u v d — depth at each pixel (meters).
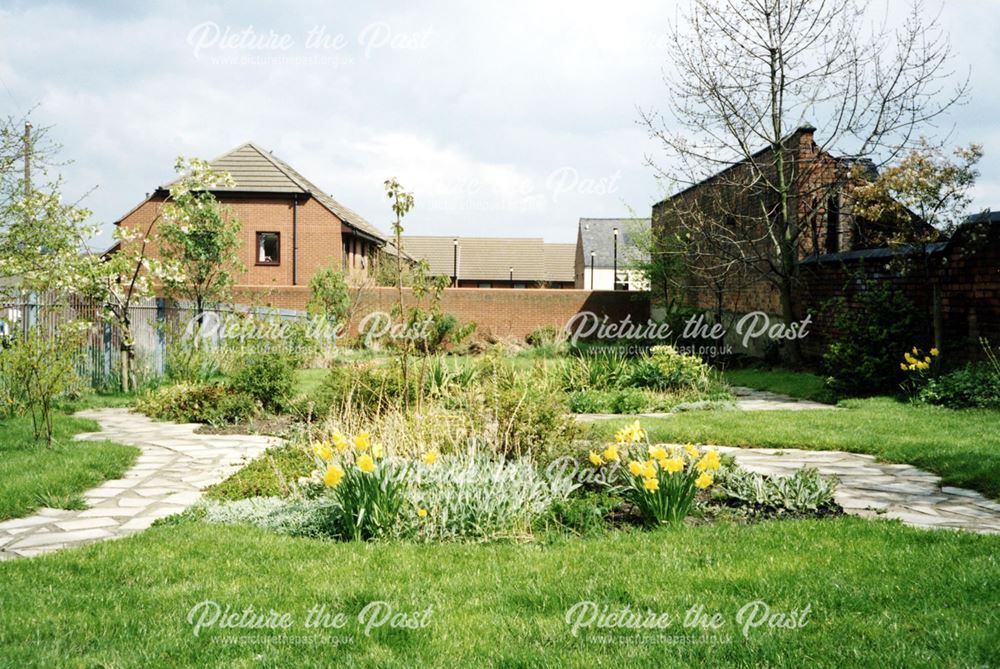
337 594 4.22
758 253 20.02
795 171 19.86
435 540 5.48
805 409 12.66
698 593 4.20
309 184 36.62
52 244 13.62
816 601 4.02
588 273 60.28
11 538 5.70
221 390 12.51
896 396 13.26
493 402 8.03
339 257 32.69
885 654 3.36
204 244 22.34
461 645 3.60
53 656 3.43
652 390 15.35
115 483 7.63
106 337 15.30
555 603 4.09
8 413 11.08
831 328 18.02
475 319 30.72
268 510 6.20
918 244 13.83
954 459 7.89
